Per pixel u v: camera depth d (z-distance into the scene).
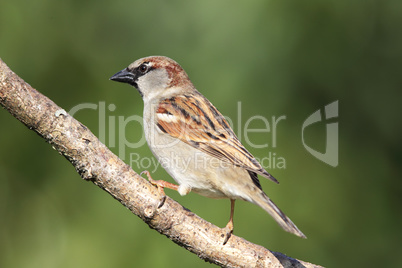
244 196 7.60
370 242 11.71
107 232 11.36
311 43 12.22
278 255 6.78
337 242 11.62
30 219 11.75
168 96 8.93
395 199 12.09
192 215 6.61
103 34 13.05
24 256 11.53
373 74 12.39
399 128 12.34
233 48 12.07
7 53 12.42
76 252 11.27
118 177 6.42
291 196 11.74
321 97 12.20
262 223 11.22
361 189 12.00
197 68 12.13
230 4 12.27
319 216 11.69
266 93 11.98
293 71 12.09
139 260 11.09
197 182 7.96
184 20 12.59
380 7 12.53
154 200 6.47
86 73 12.70
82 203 11.77
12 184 12.04
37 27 12.75
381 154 12.30
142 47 12.76
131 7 13.02
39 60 12.59
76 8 13.16
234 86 11.91
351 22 12.45
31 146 12.16
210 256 6.59
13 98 6.13
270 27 12.09
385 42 12.50
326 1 12.27
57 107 6.35
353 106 12.33
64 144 6.32
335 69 12.27
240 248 6.59
